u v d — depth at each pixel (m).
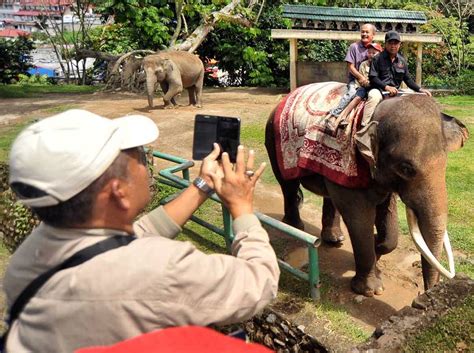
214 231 5.11
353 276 4.68
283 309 4.10
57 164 1.25
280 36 13.18
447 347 2.31
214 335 1.09
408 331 2.40
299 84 14.06
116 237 1.31
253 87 16.75
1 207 4.88
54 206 1.27
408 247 5.22
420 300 2.57
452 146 3.71
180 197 1.72
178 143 9.16
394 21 13.24
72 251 1.29
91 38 19.83
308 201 6.45
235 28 16.73
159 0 16.50
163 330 1.10
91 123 1.32
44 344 1.25
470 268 4.80
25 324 1.28
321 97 4.48
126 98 13.68
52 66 28.77
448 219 5.82
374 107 3.91
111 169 1.31
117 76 15.38
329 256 5.07
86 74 19.88
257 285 1.34
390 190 3.82
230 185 1.56
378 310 4.15
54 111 11.90
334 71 13.88
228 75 18.38
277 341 3.69
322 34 13.14
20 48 19.84
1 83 19.39
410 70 16.31
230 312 1.28
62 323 1.23
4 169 5.53
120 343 1.07
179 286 1.23
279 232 5.55
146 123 1.42
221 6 17.27
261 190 6.84
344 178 4.00
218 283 1.28
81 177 1.25
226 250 5.10
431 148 3.53
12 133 9.73
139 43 16.98
